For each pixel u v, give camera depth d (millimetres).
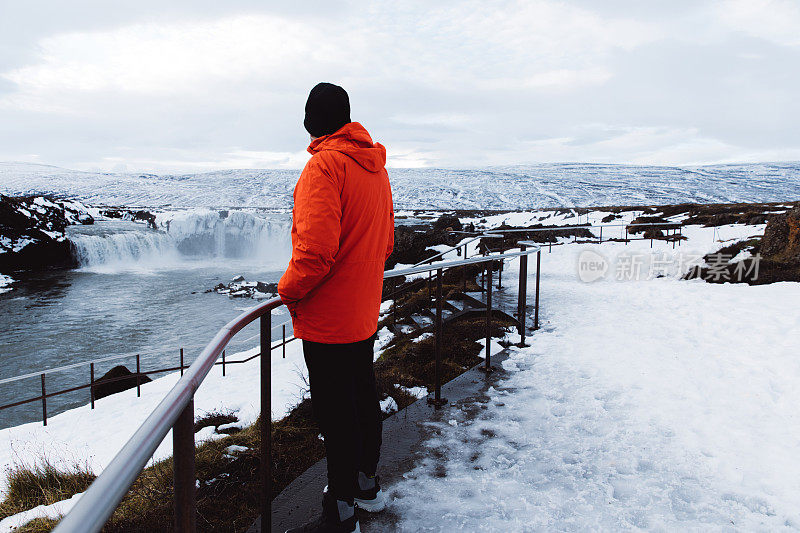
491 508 2225
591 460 2695
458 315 6504
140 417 7195
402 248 18266
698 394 3684
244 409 5551
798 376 3934
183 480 985
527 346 5102
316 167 1617
